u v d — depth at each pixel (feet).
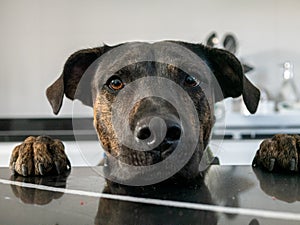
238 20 10.13
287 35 10.17
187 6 10.12
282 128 8.63
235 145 7.34
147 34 10.12
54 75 10.12
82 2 10.05
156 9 10.12
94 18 10.09
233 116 8.51
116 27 10.12
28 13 10.02
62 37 10.09
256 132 8.52
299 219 1.94
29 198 2.39
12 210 2.14
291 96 9.75
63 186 2.73
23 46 10.05
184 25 10.13
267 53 10.13
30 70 10.10
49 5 10.03
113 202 2.28
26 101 10.12
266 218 1.96
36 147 3.20
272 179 2.91
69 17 10.06
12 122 9.95
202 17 10.12
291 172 3.16
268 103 9.21
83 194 2.48
